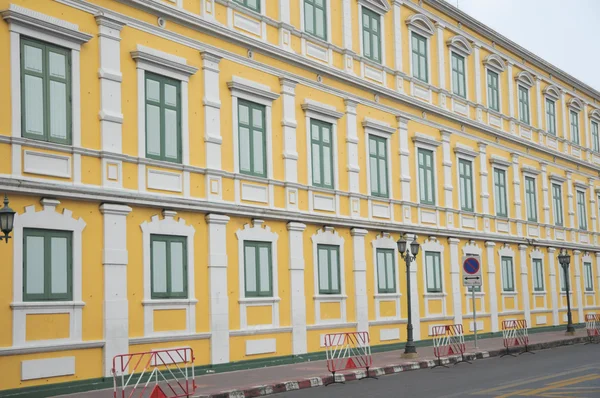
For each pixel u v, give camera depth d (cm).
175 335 2034
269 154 2412
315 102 2617
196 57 2200
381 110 2952
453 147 3384
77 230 1827
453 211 3325
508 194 3819
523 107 4119
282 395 1783
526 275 3894
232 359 2208
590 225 4747
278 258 2412
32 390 1691
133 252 1961
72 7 1872
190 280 2103
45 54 1803
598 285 4744
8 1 1727
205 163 2186
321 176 2630
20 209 1716
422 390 1753
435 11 3366
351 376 2075
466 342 3225
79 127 1853
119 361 1878
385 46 3030
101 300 1867
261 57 2420
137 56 1998
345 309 2658
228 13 2322
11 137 1703
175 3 2147
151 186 2019
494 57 3791
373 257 2819
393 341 2875
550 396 1590
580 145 4750
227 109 2278
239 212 2253
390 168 2966
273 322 2364
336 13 2789
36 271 1741
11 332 1673
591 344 3353
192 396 1662
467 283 2778
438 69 3350
